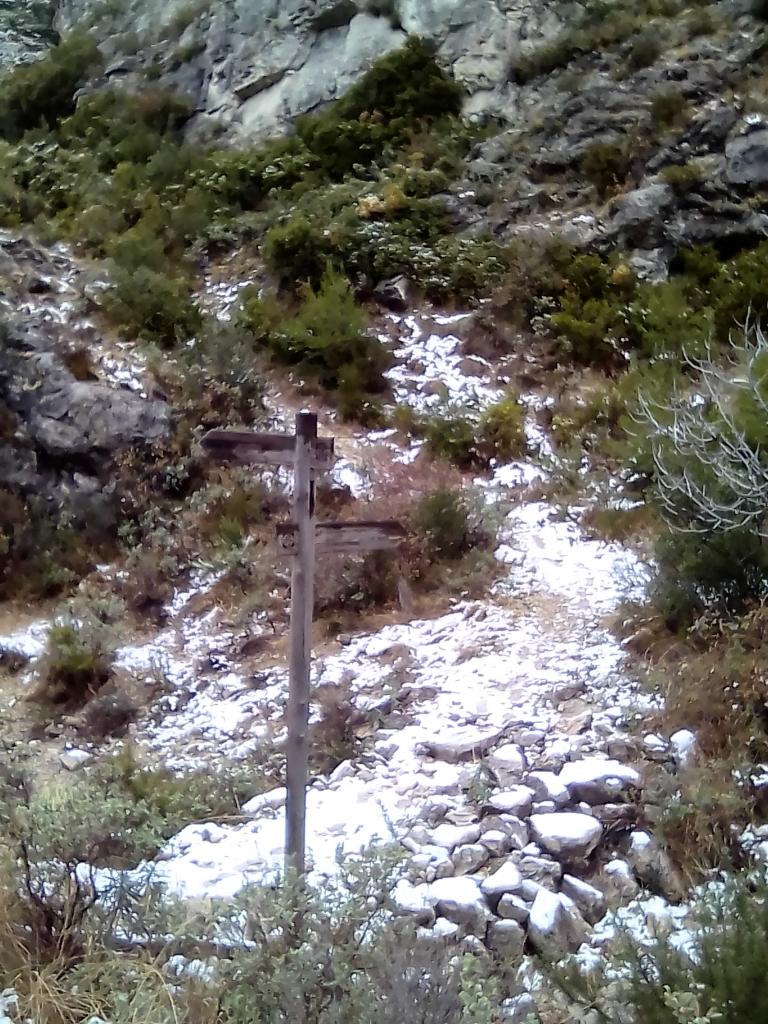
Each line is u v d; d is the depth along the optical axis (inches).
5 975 134.6
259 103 583.2
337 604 269.9
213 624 279.3
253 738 225.5
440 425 347.6
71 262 427.5
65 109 631.8
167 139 577.6
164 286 399.2
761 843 161.9
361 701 224.8
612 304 403.2
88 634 268.8
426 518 286.5
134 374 350.0
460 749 197.9
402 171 481.7
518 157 477.7
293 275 433.7
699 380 337.7
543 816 173.0
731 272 406.0
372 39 580.4
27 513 321.7
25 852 140.9
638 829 172.4
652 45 498.9
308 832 176.7
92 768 216.4
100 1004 128.7
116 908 141.8
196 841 178.2
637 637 230.4
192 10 663.8
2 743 233.5
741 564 221.5
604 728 199.0
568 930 152.7
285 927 128.3
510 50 540.7
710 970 117.6
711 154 445.1
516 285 412.8
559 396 368.5
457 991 122.9
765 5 502.9
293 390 374.0
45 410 335.6
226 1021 122.1
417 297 422.3
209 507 317.1
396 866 143.6
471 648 242.1
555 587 269.7
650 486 291.7
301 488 150.3
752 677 193.0
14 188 515.2
